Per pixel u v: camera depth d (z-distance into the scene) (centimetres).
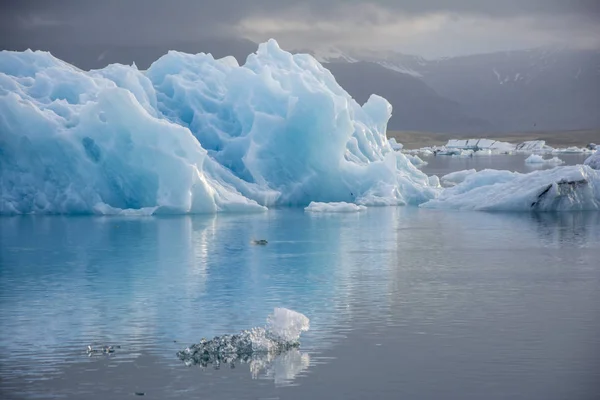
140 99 5431
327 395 1797
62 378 1902
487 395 1791
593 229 4425
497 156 15725
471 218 4972
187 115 5775
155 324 2383
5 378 1900
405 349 2111
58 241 4003
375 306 2594
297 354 2075
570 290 2839
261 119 5509
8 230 4334
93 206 4894
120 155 4844
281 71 5859
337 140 5538
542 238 4112
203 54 6175
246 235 4225
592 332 2267
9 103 4769
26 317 2480
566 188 5275
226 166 5562
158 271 3244
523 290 2841
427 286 2914
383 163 5778
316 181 5612
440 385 1852
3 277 3138
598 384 1848
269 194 5416
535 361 2009
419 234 4281
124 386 1848
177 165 4878
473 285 2931
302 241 4034
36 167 4878
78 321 2425
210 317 2464
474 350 2102
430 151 18300
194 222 4681
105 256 3600
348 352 2091
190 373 1931
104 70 5656
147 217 4841
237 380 1883
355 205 5388
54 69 5322
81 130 4819
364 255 3619
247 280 3047
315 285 2942
